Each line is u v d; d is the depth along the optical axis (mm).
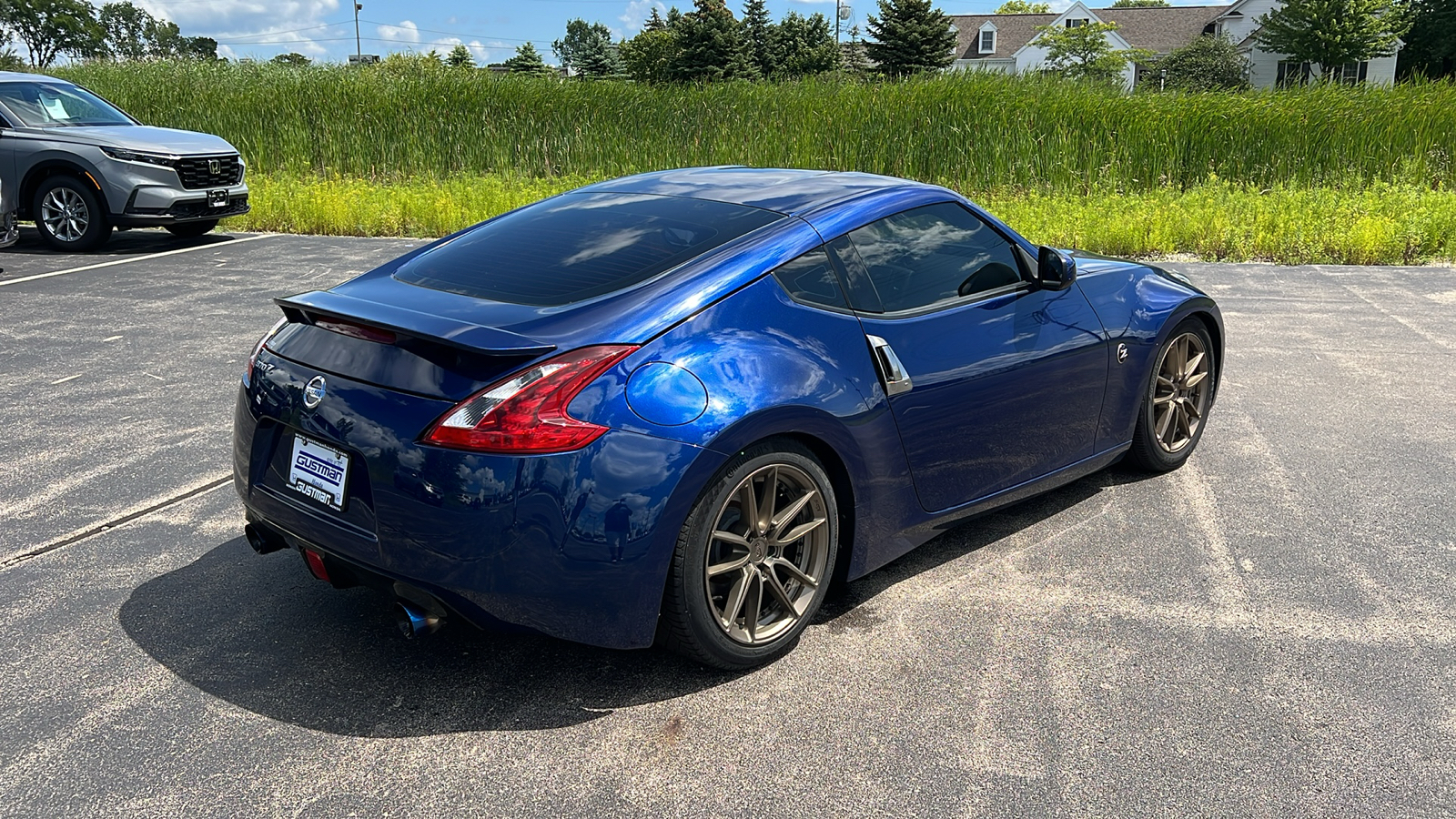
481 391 2297
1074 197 13445
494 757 2340
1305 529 3611
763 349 2586
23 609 3035
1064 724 2455
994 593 3150
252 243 11141
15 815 2125
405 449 2332
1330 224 10539
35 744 2375
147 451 4449
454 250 3039
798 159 15664
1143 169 14484
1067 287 3381
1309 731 2424
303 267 9531
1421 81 15852
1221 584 3191
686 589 2467
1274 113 14453
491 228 3217
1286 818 2117
